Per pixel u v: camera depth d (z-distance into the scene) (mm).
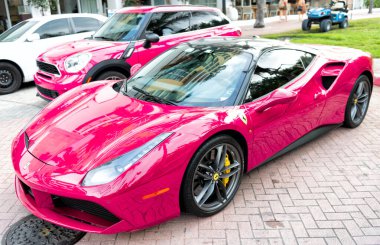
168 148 2557
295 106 3578
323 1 28438
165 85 3396
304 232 2801
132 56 6129
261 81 3359
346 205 3141
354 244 2668
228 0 23344
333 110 4215
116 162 2465
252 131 3137
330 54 4398
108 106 3195
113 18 7023
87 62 5688
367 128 4832
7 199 3354
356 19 20156
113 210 2404
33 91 7590
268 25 19344
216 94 3178
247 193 3348
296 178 3600
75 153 2619
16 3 15500
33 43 7645
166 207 2629
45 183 2479
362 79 4594
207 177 2900
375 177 3598
